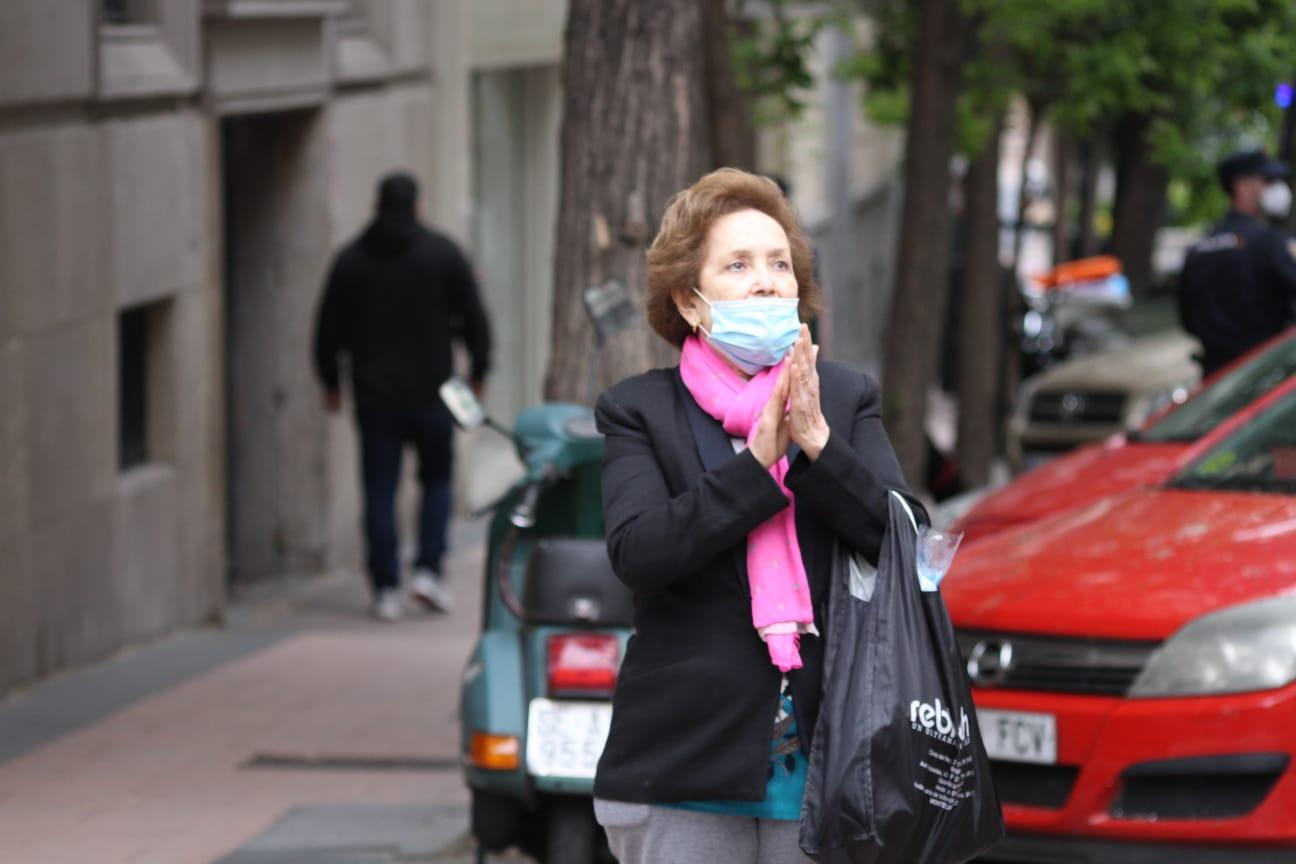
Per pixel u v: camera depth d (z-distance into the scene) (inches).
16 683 1160.8
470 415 749.3
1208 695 673.0
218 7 1446.9
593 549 728.3
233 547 1686.8
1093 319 2709.2
